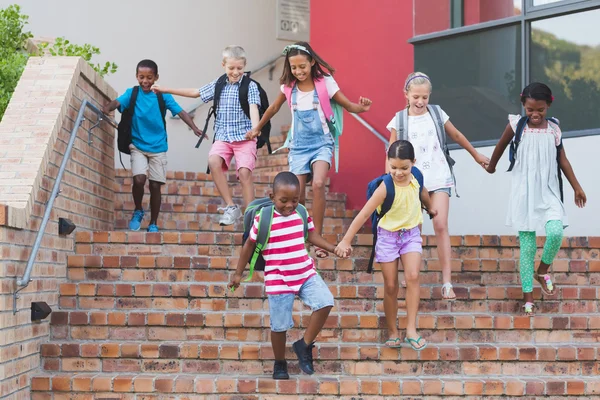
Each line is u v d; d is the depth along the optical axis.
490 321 5.43
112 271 5.80
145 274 5.80
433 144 5.58
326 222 8.02
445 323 5.42
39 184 5.14
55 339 5.34
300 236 4.80
